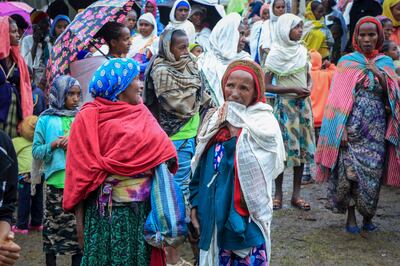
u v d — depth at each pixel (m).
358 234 5.45
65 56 5.42
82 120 3.22
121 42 5.40
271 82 6.11
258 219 3.15
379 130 5.23
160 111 4.65
